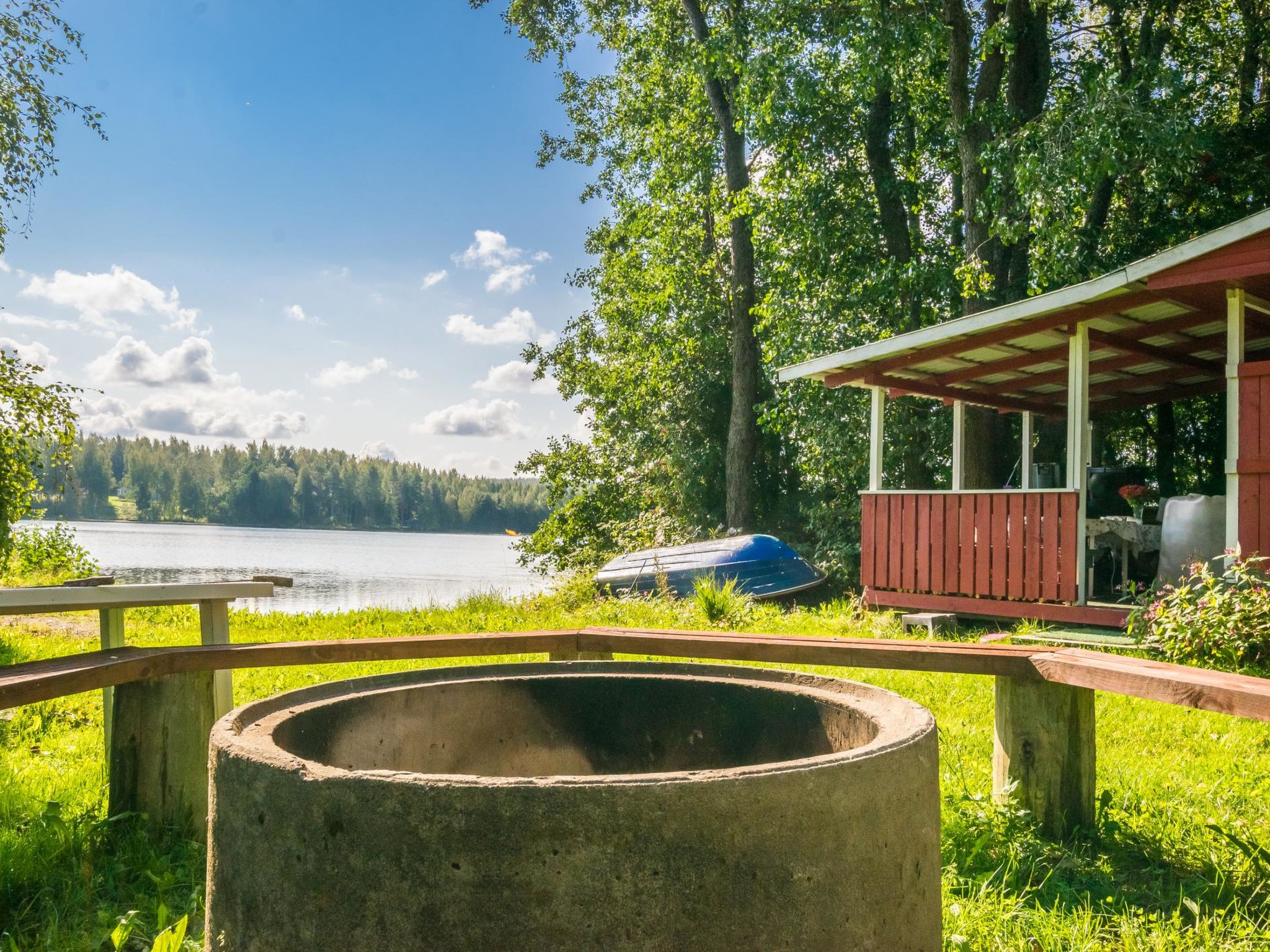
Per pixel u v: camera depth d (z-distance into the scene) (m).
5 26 12.31
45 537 16.77
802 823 1.53
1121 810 4.10
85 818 3.87
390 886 1.46
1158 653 7.82
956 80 15.20
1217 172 17.66
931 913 1.80
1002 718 3.97
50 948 2.90
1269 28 18.59
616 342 26.27
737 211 18.55
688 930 1.43
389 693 2.44
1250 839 3.58
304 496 153.50
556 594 14.64
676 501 24.06
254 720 2.05
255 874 1.61
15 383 12.33
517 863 1.42
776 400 19.25
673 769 2.66
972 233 15.20
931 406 17.16
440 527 156.00
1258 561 7.64
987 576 10.52
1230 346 8.54
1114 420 18.47
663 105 24.08
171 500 150.25
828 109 17.38
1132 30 18.95
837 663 4.18
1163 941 2.74
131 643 9.79
